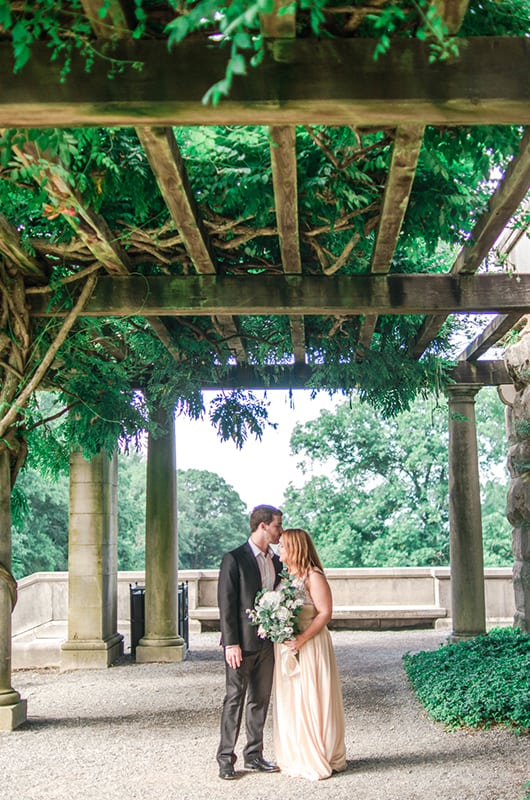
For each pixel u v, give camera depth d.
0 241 5.67
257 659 5.61
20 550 23.62
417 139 4.07
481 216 5.66
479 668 7.90
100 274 6.65
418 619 14.12
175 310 6.57
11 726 6.95
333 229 5.79
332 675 5.52
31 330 6.78
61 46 3.23
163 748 6.31
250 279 6.60
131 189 5.19
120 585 14.36
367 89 3.32
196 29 3.40
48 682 9.42
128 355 9.37
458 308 6.68
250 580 5.56
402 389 9.38
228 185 5.31
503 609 14.27
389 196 4.91
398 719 7.06
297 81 3.33
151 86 3.33
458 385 10.80
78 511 10.63
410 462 26.42
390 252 6.04
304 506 27.28
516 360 9.67
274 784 5.21
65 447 9.48
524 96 3.31
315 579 5.50
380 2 3.25
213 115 3.38
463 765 5.49
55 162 4.22
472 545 10.76
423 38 2.97
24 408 7.14
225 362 8.85
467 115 3.39
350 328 8.83
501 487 27.30
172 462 11.23
